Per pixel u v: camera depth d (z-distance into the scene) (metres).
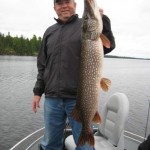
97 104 1.30
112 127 1.89
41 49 1.75
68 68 1.52
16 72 15.07
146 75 17.20
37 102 1.76
